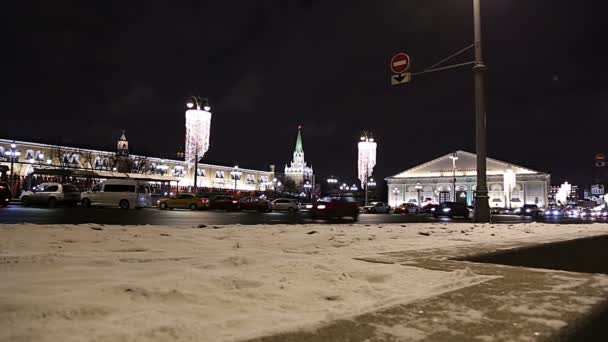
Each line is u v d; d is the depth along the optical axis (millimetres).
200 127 44469
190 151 44719
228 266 4832
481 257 5699
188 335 2320
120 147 99688
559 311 2645
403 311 2611
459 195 93375
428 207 59875
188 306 2979
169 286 3447
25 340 2174
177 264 4828
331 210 28609
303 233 10039
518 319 2461
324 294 3482
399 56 20203
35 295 3084
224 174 128500
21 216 19875
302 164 172375
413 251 5973
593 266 9477
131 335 2273
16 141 84438
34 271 4152
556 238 8938
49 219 18156
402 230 11844
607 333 2766
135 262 5008
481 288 3344
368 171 64625
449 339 2096
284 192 128250
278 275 4164
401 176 98500
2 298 2910
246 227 11312
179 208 46344
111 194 37062
